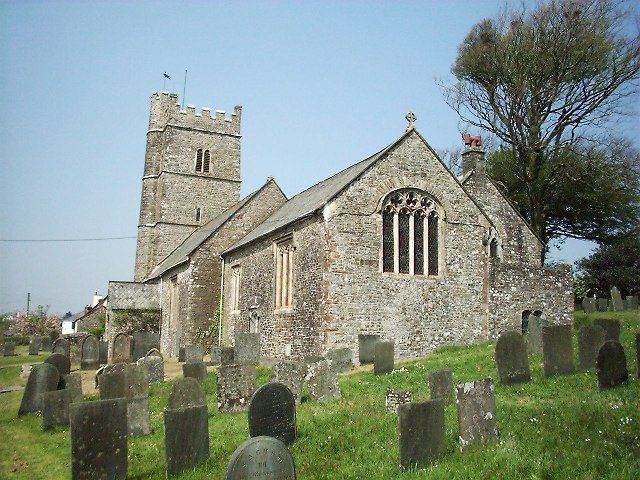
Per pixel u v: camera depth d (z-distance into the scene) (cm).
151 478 920
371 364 1956
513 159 3844
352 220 2084
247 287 2700
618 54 3150
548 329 1403
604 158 3438
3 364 3052
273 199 3281
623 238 4069
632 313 2673
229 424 1231
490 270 2316
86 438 893
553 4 3209
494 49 3447
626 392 1108
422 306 2145
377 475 812
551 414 999
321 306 2019
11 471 1029
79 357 2961
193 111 4328
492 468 780
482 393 920
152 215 4309
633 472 708
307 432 1081
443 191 2261
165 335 3472
